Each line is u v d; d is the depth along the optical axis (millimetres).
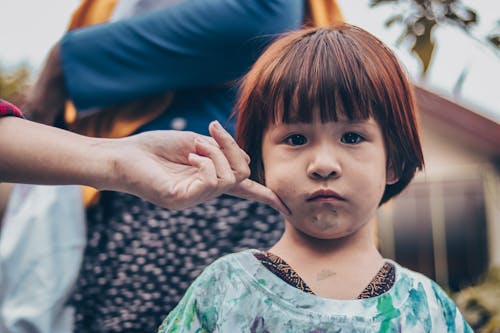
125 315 1960
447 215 8336
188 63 2000
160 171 1302
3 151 1352
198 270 1947
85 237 2031
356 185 1398
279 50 1518
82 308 1996
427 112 8250
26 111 2109
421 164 1567
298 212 1412
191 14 1988
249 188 1372
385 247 8383
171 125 2039
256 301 1402
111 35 2023
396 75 1512
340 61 1451
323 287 1419
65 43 2041
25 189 2158
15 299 2021
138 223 1986
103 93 2018
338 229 1404
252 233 1960
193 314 1427
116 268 1978
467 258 8328
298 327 1377
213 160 1262
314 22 2117
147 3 2119
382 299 1416
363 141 1423
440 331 1456
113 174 1330
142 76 2014
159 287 1955
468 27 2293
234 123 2016
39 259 2020
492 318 6223
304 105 1404
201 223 1965
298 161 1407
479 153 8289
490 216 8289
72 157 1346
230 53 2006
